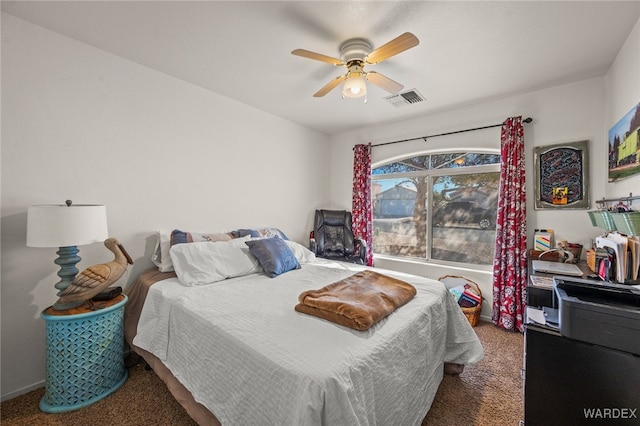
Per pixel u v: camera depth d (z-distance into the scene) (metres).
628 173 1.77
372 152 3.92
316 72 2.38
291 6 1.59
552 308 1.45
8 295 1.70
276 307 1.53
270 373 1.01
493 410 1.59
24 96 1.73
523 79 2.45
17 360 1.73
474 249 3.19
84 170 1.98
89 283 1.62
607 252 1.73
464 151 3.18
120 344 1.81
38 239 1.51
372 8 1.60
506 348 2.33
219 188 2.85
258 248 2.36
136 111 2.24
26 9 1.62
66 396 1.57
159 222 2.40
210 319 1.38
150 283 1.98
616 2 1.52
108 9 1.62
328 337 1.19
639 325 1.00
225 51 2.07
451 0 1.53
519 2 1.54
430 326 1.61
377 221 4.02
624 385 1.04
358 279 1.91
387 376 1.16
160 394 1.72
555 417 1.16
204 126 2.71
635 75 1.71
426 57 2.10
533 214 2.69
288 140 3.64
